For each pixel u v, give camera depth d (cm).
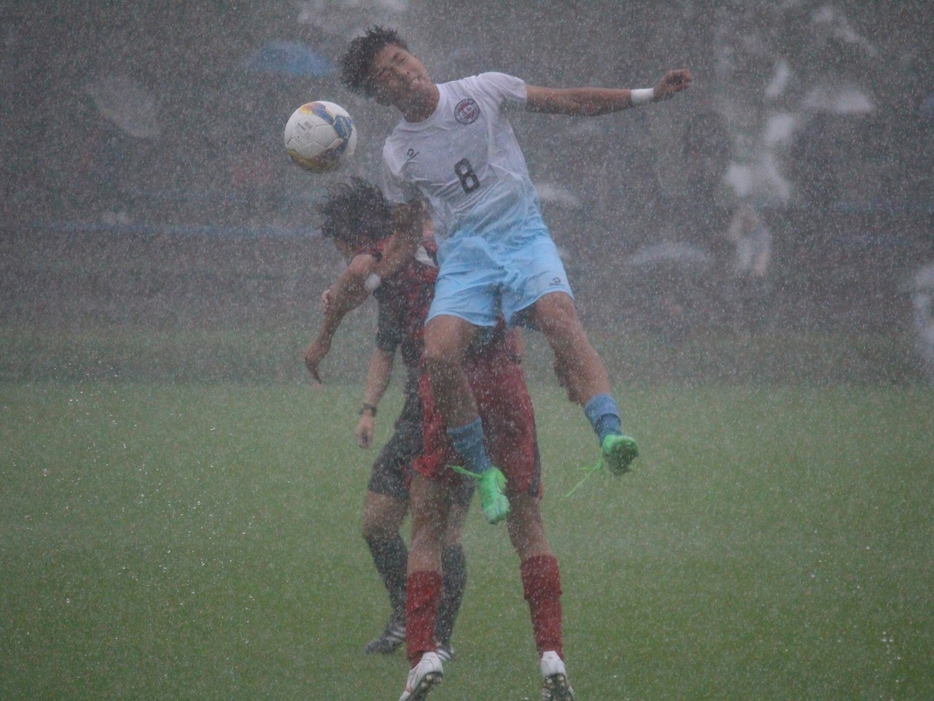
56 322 5575
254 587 1850
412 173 1579
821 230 5772
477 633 1667
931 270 5725
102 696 1402
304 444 3003
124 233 6044
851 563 1972
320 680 1473
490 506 1359
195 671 1491
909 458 2825
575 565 1969
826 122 6269
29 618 1688
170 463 2766
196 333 5353
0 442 3012
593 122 6059
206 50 6425
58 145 6350
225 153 6369
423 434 1434
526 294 1497
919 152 6203
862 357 4753
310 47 6594
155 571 1922
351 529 2203
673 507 2369
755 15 6262
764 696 1409
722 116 6088
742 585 1852
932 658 1530
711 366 4556
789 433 3161
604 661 1533
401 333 1603
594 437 3105
